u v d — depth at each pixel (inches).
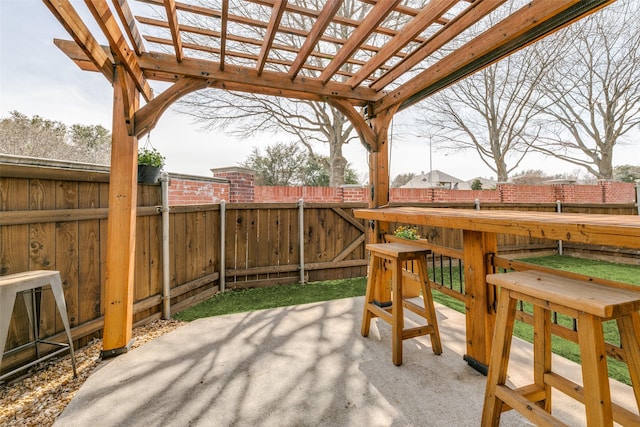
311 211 183.2
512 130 474.9
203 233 149.2
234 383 75.2
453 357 87.0
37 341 79.4
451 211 98.4
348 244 193.8
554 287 49.3
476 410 64.4
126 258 92.9
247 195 269.9
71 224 91.0
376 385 73.5
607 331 107.6
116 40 77.9
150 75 105.7
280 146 605.9
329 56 112.0
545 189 336.8
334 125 422.0
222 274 159.2
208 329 108.5
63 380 77.7
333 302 138.3
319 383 74.7
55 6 58.9
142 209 110.7
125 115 92.9
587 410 42.4
